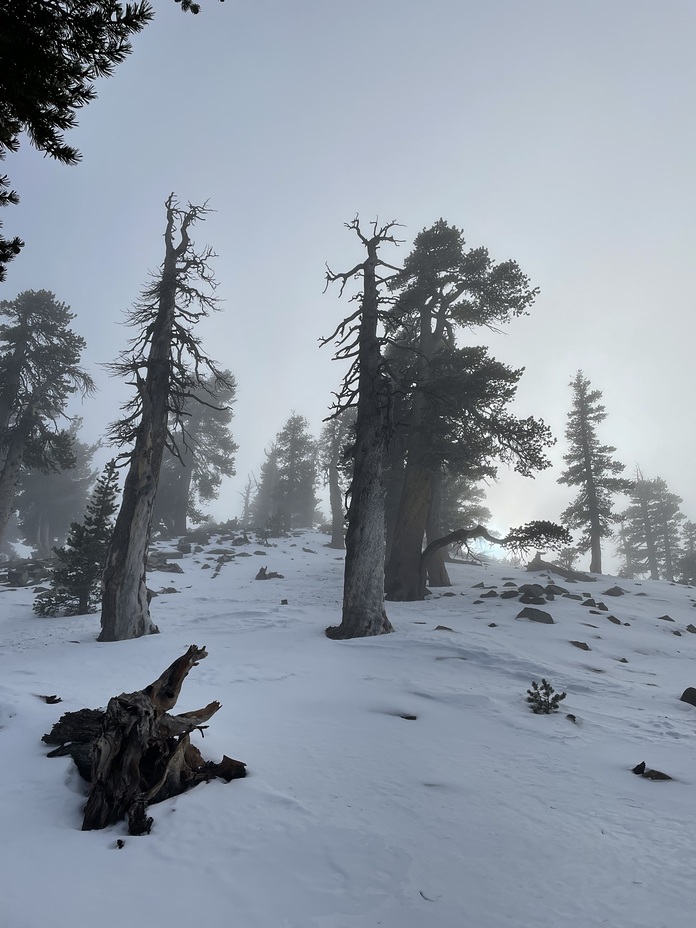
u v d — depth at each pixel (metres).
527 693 10.74
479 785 6.25
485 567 42.69
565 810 5.66
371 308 22.30
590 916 3.79
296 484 63.97
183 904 3.77
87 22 3.46
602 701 10.78
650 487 68.38
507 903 3.93
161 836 4.77
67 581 24.03
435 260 30.86
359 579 17.97
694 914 3.81
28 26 3.47
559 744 7.98
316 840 4.74
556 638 17.31
